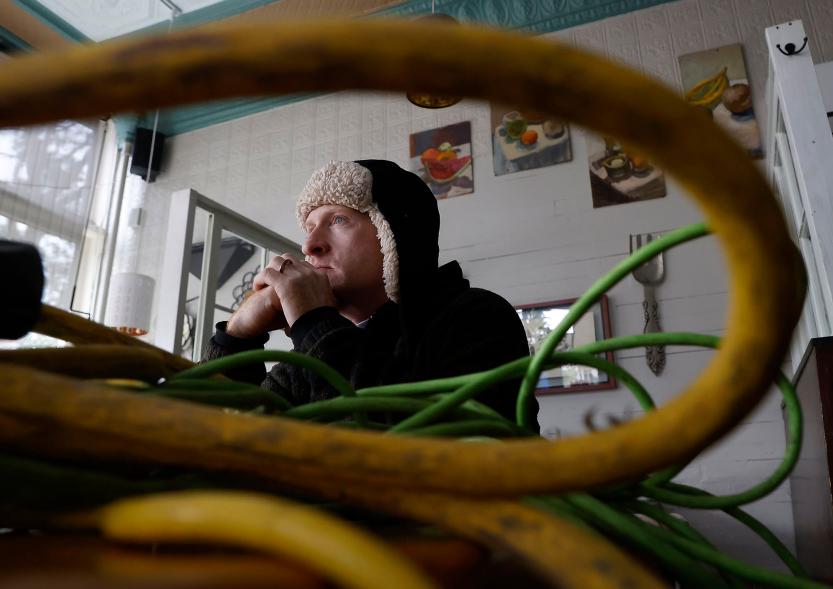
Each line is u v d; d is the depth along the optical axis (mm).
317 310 799
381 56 100
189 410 163
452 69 100
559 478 153
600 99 99
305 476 167
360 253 996
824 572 1353
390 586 125
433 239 1057
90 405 159
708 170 106
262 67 102
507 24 3047
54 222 3266
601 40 2898
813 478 1252
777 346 135
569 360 335
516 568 193
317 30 101
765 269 122
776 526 2094
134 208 3535
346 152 3240
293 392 873
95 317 3279
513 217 2773
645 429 152
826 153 1442
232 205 3402
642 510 305
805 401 1186
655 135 102
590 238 2619
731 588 236
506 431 288
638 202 2594
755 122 2535
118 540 157
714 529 2129
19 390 158
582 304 281
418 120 3133
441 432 271
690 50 2736
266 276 840
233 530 139
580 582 144
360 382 745
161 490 207
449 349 803
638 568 145
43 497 177
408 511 174
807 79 1498
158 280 3379
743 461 2176
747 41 2672
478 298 873
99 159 3553
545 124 2850
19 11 3232
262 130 3492
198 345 2039
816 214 1419
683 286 2410
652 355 2355
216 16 3285
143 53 103
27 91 105
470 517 164
